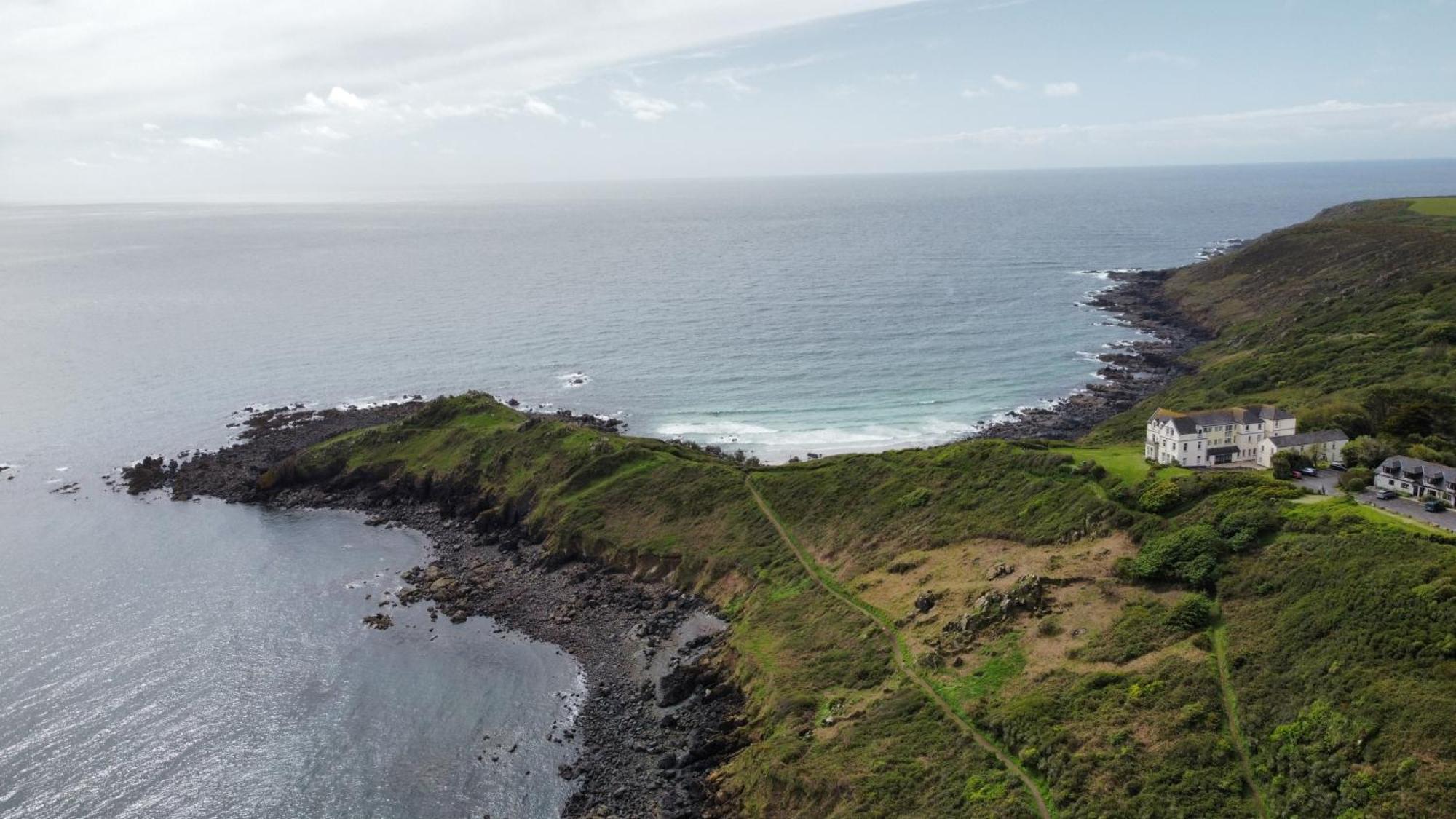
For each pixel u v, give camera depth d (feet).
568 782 219.20
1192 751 163.43
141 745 232.73
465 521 383.04
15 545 358.23
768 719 224.94
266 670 268.82
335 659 275.80
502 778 221.66
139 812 208.95
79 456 463.01
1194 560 215.10
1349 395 340.39
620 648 280.10
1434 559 177.17
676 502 349.41
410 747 233.76
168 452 468.34
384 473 422.82
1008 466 303.27
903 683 216.33
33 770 221.87
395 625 297.33
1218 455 285.02
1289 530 212.43
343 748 233.14
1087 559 238.68
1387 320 461.37
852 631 249.34
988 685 205.05
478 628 296.51
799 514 324.80
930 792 178.29
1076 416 481.46
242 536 371.97
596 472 375.45
